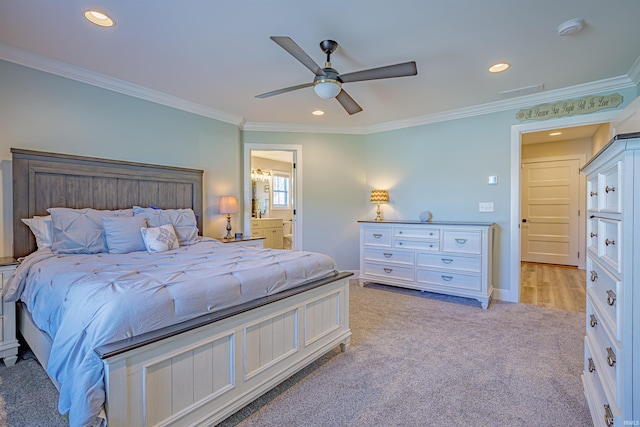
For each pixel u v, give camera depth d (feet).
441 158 14.01
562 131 17.33
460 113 13.29
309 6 6.50
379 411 5.63
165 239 9.12
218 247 9.72
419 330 9.39
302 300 6.78
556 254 19.94
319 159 16.11
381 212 15.75
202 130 13.06
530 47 8.15
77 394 3.67
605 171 4.39
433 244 12.64
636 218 3.45
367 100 12.10
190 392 4.71
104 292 4.48
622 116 10.01
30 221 8.40
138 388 4.10
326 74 7.64
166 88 10.98
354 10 6.65
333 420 5.38
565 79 10.16
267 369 5.95
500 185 12.55
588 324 5.56
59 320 4.78
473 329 9.46
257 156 23.45
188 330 4.58
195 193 12.57
